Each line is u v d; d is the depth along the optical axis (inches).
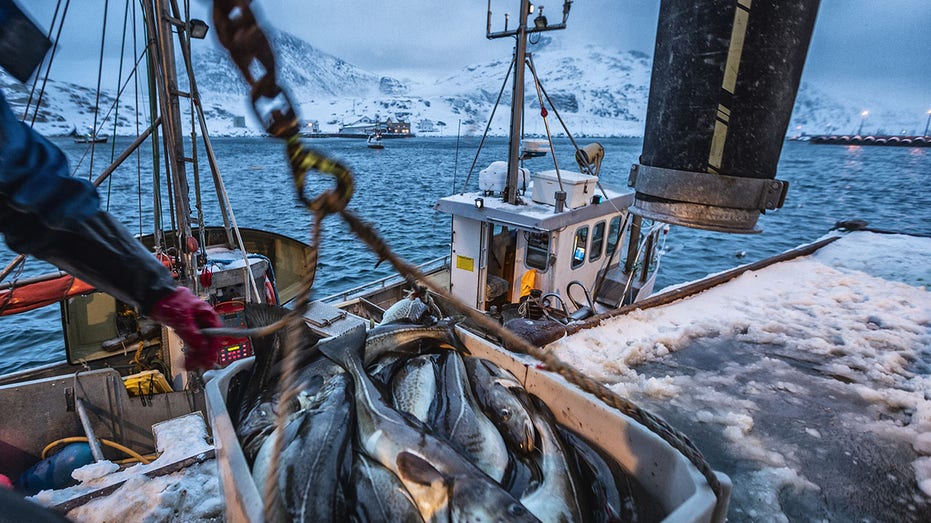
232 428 67.2
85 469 117.1
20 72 41.6
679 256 860.6
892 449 131.2
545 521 64.9
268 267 249.3
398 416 76.2
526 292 321.7
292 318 40.3
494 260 377.1
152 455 176.7
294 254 430.9
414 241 908.6
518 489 70.9
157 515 105.0
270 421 77.7
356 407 79.9
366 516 65.0
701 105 101.8
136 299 57.4
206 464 119.8
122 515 104.7
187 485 112.8
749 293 248.4
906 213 1400.1
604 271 309.1
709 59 98.5
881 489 117.1
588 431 78.8
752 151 102.4
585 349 176.6
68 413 164.1
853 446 132.3
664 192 111.4
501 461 75.9
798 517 108.3
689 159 106.0
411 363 96.0
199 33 209.5
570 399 81.5
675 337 189.8
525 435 78.5
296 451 68.6
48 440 161.2
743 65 96.5
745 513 108.1
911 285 262.5
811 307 230.7
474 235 317.7
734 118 100.3
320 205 34.0
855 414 146.8
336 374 87.4
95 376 167.3
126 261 54.3
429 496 63.9
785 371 171.3
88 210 48.9
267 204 1293.1
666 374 167.8
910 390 161.0
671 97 106.3
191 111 211.9
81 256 50.9
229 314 207.9
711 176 104.6
